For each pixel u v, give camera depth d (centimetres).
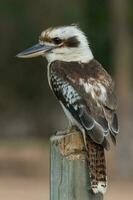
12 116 2856
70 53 834
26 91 2748
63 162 696
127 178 2250
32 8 2545
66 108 799
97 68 812
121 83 2311
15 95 2755
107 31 2480
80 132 731
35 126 2984
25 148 3012
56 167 697
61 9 2541
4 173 2400
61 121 2931
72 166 695
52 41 841
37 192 1914
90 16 2512
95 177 693
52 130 2945
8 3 2541
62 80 809
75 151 703
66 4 2533
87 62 826
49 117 2900
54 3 2536
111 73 2497
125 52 2331
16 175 2366
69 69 815
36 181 2194
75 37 833
